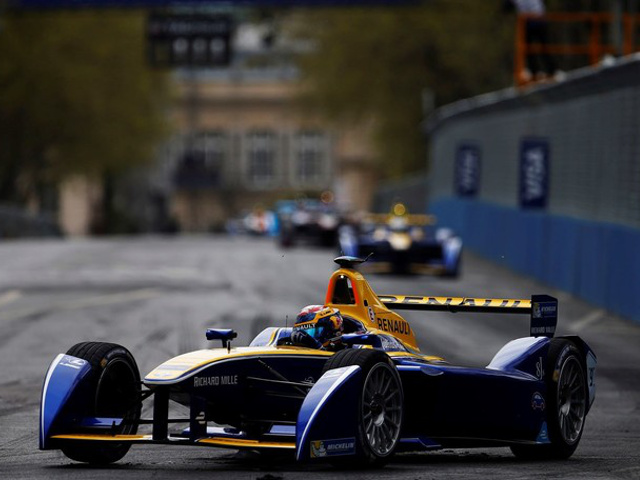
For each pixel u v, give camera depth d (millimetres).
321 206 183375
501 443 39594
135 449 40531
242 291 107250
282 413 36656
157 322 82875
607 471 36375
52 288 110375
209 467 35906
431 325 83688
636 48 136625
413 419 37906
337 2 150000
